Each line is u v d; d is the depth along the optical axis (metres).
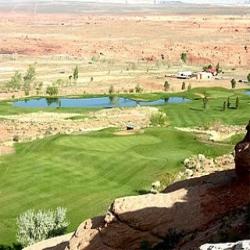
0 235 52.22
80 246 29.88
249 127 30.58
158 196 30.69
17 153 81.50
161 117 113.50
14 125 118.12
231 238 24.80
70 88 172.50
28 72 173.00
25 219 45.47
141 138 85.62
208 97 156.62
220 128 107.00
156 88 175.88
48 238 43.34
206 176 33.50
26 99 157.38
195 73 197.50
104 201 59.16
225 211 28.48
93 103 153.00
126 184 64.38
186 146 80.81
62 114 132.75
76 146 80.50
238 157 29.78
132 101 156.62
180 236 27.92
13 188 64.12
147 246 28.38
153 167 68.62
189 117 124.88
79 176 67.31
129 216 29.38
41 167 70.88
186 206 29.55
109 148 79.62
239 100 149.00
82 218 54.94
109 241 29.36
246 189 29.34
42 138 92.00
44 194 62.06
